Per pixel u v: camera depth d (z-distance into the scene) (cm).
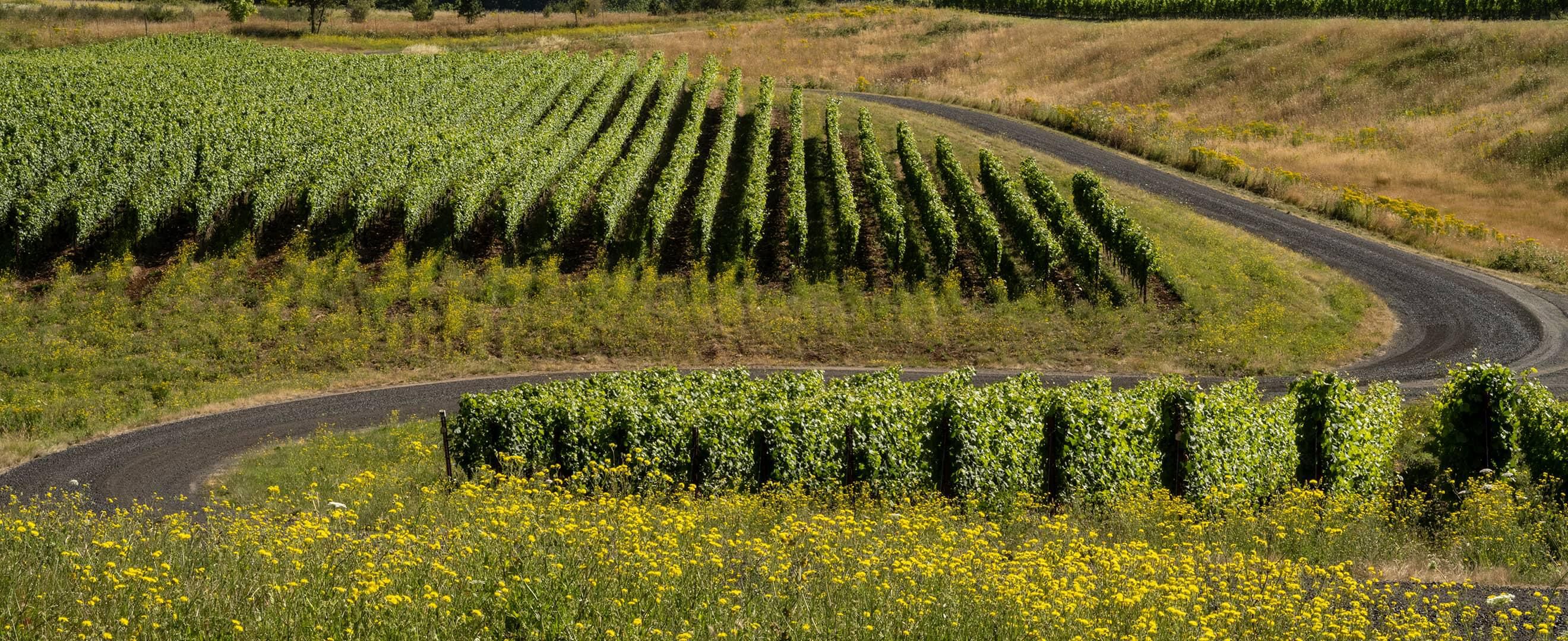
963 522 1502
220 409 2455
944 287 3284
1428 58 6138
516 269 3419
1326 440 1816
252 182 3728
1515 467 1775
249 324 2988
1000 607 895
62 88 4828
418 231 3600
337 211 3688
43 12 7250
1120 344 2934
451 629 787
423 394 2589
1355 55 6359
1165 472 1730
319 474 1869
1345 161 5153
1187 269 3419
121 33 6950
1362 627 927
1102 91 6562
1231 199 4419
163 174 3591
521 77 5862
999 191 3909
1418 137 5425
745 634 817
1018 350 2928
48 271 3266
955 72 7138
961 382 1947
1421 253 3872
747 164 4638
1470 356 2800
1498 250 3875
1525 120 5291
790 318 3122
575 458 1684
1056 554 1099
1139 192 4334
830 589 915
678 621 837
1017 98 6494
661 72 6372
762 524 1384
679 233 3794
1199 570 1091
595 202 3750
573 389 1845
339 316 3047
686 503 1369
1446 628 952
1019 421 1684
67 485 1898
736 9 9144
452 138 4394
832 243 3712
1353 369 2712
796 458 1662
